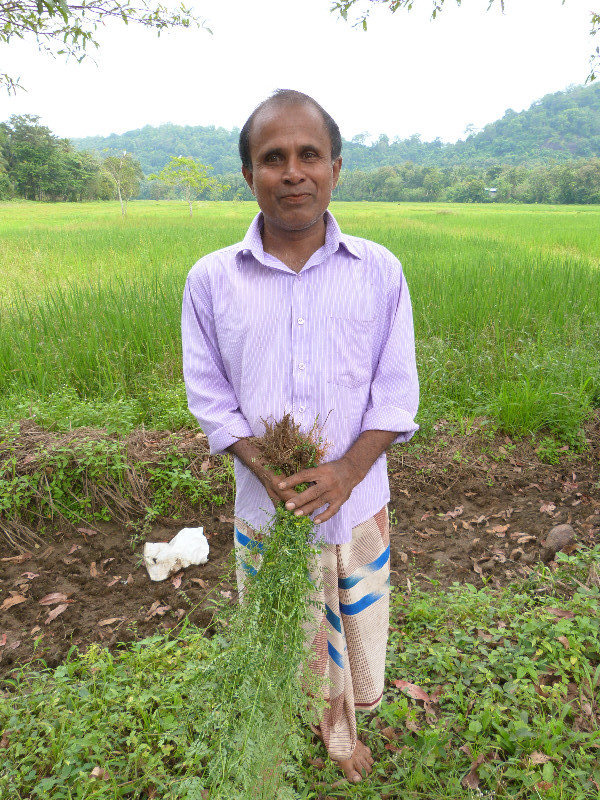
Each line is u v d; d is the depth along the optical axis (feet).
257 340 6.35
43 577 13.14
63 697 9.16
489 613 11.07
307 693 6.79
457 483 16.63
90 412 17.29
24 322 26.35
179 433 17.40
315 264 6.25
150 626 11.66
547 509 15.29
